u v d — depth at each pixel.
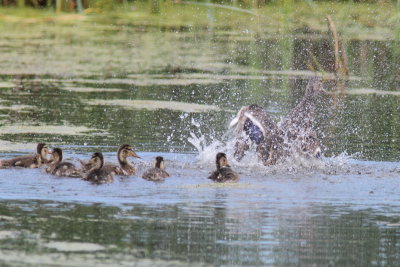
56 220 10.81
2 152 15.21
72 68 26.02
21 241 9.92
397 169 14.47
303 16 32.50
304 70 26.53
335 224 10.80
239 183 13.25
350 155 15.62
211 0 35.22
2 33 31.92
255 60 27.88
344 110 20.53
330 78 25.20
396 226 10.75
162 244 9.89
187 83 23.95
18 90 22.64
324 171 14.30
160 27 34.53
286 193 12.55
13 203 11.64
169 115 19.52
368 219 11.06
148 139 16.91
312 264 9.30
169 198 12.09
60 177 13.52
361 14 32.03
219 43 30.89
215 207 11.59
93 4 35.38
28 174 13.69
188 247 9.80
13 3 35.31
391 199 12.23
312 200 12.12
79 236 10.16
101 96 21.95
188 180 13.45
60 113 19.52
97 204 11.67
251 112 15.51
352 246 9.92
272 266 9.19
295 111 15.50
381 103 21.56
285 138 15.08
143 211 11.30
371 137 17.44
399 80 25.06
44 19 34.41
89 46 29.89
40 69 25.62
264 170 14.36
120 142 16.48
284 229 10.55
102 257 9.40
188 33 33.25
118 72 25.69
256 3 33.72
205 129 18.05
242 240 10.08
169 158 15.24
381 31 30.88
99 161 13.37
